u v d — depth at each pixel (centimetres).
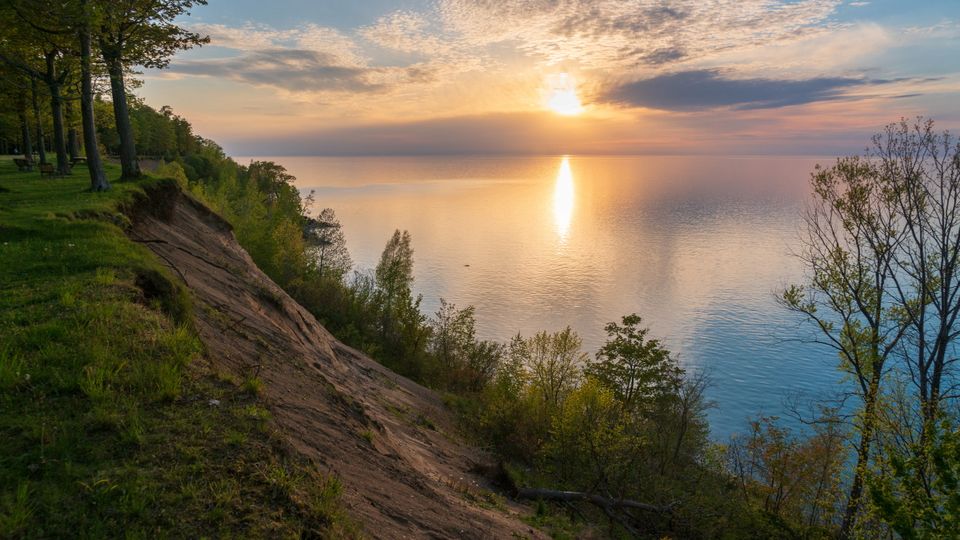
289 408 932
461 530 975
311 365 1416
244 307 1628
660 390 3722
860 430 2023
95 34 2139
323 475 741
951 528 1173
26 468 527
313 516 624
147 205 2114
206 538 517
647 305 14612
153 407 676
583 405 2514
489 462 2203
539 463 2542
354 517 712
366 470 945
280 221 7362
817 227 2417
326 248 6969
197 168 11238
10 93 3111
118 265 1051
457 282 16962
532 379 3459
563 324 12612
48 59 2542
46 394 632
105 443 587
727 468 2927
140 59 2405
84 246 1166
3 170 3200
